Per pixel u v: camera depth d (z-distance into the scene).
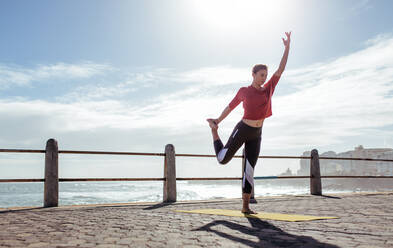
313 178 8.86
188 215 4.43
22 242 2.62
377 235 2.79
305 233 2.92
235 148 4.21
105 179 6.51
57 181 6.05
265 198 7.51
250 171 4.40
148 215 4.46
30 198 55.56
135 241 2.62
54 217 4.32
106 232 3.06
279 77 4.15
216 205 6.06
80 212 4.94
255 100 4.05
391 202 6.23
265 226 3.35
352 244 2.42
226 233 2.95
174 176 7.17
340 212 4.58
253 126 4.12
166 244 2.49
